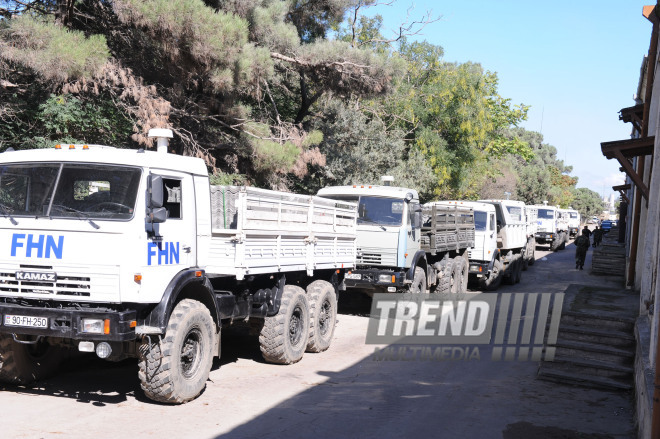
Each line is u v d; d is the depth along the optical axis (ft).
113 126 48.88
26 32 37.58
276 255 27.94
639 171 45.91
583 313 31.04
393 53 99.25
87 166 21.26
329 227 34.47
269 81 70.59
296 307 30.25
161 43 44.86
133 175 21.08
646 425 18.10
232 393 24.00
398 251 41.83
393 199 42.83
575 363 27.99
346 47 63.26
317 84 69.56
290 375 27.43
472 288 64.39
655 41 43.55
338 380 26.76
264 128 58.08
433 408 22.88
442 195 110.32
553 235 122.21
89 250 20.33
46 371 24.26
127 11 42.39
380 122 88.22
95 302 20.38
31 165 21.58
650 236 31.35
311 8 74.28
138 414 20.83
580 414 22.91
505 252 67.31
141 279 20.52
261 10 58.59
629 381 26.84
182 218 23.07
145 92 46.11
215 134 58.85
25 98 44.91
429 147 101.24
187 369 22.86
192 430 19.39
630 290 42.68
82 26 49.73
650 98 44.62
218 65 46.65
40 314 20.03
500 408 23.25
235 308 26.35
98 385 24.36
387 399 23.88
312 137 60.44
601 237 136.15
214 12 45.75
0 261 20.86
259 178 60.03
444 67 109.50
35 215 20.80
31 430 18.63
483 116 108.47
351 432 19.76
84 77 39.34
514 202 76.84
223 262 25.09
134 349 21.86
